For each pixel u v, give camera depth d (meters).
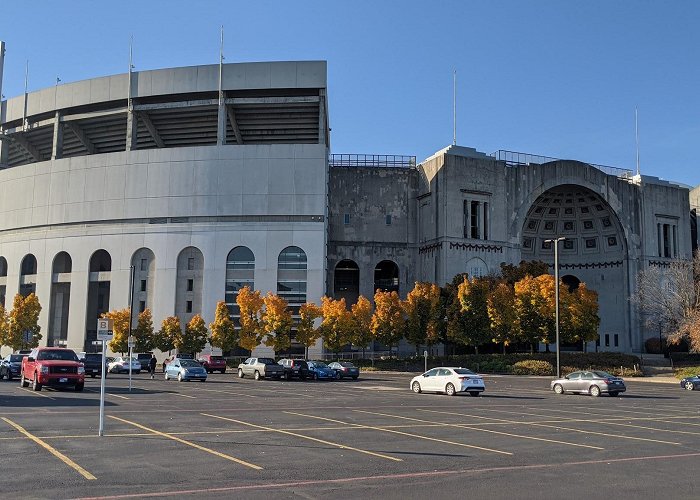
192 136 78.19
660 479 11.41
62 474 11.08
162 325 66.19
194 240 69.75
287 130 77.69
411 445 15.05
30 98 78.00
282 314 59.34
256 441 15.34
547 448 14.88
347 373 47.75
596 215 80.56
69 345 71.56
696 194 91.56
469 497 9.87
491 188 73.50
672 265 72.62
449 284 63.56
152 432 16.52
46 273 74.56
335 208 77.75
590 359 59.09
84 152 82.94
